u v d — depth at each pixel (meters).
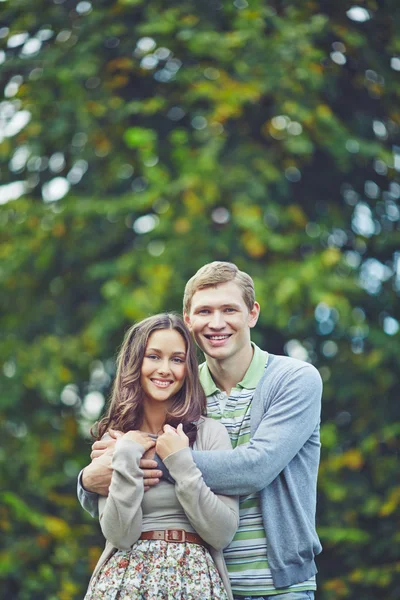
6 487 8.83
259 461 3.67
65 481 8.93
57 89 9.15
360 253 9.53
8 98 9.23
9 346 9.07
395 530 8.45
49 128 9.00
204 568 3.61
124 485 3.59
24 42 9.27
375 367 8.86
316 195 9.52
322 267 8.51
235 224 8.61
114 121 8.96
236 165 8.75
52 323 9.54
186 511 3.58
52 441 8.98
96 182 9.16
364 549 8.51
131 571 3.59
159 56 9.05
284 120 8.84
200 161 8.50
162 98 8.91
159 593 3.54
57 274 9.51
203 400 3.89
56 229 8.97
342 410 9.22
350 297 8.90
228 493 3.66
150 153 8.53
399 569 8.12
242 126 9.17
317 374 3.97
